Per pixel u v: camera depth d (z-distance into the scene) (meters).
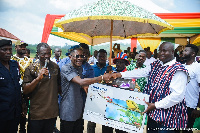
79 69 2.78
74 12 2.30
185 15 4.80
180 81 2.11
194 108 3.17
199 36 6.58
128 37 3.79
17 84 2.61
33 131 2.53
